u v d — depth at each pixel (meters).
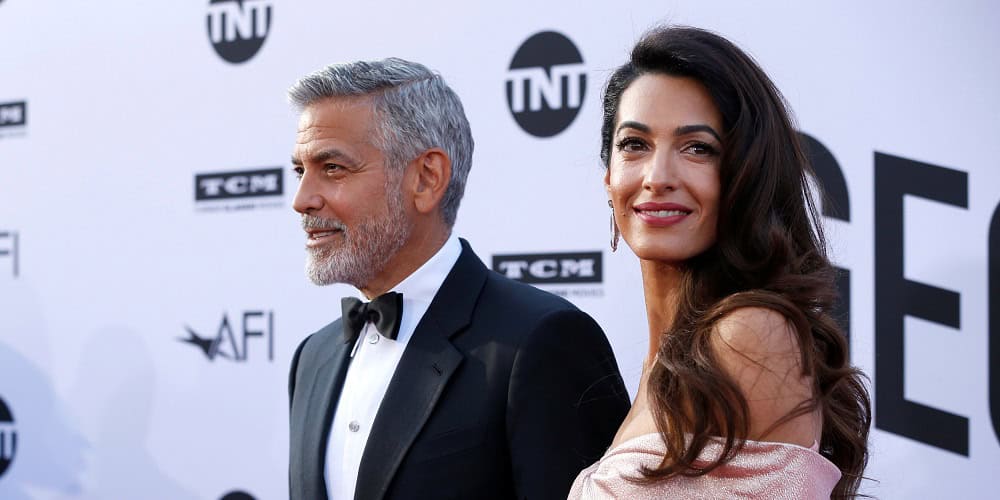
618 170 1.21
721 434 1.08
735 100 1.17
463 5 2.57
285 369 2.73
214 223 2.82
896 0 2.18
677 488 1.09
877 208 2.18
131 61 2.93
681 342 1.14
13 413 3.04
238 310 2.78
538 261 2.48
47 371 3.00
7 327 3.05
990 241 2.10
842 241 2.20
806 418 1.10
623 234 1.22
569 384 1.43
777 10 2.27
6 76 3.05
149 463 2.87
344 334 1.59
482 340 1.47
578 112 2.45
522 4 2.51
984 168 2.11
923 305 2.15
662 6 2.37
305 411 1.60
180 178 2.86
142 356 2.89
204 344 2.82
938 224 2.14
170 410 2.85
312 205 1.54
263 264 2.76
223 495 2.78
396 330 1.52
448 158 1.59
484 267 1.63
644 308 2.38
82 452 2.95
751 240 1.16
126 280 2.91
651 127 1.18
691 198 1.17
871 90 2.20
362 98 1.55
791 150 1.20
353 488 1.47
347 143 1.53
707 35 1.19
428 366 1.47
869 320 2.18
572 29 2.46
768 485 1.06
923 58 2.16
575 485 1.23
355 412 1.51
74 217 2.98
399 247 1.56
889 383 2.17
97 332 2.94
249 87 2.79
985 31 2.12
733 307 1.11
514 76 2.51
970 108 2.12
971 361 2.11
